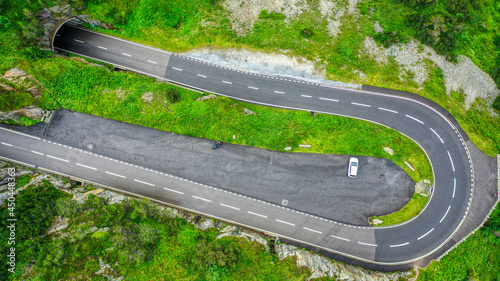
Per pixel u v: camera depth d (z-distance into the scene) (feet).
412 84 131.03
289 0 137.39
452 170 127.85
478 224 126.21
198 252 109.70
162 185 125.08
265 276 112.98
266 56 131.95
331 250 124.16
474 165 128.16
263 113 129.59
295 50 132.05
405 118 130.21
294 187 125.18
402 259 124.16
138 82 128.67
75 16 127.13
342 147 125.90
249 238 119.85
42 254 100.89
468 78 135.33
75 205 111.65
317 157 125.49
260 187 125.18
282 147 125.39
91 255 104.94
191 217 122.11
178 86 131.75
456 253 124.77
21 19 119.34
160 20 132.36
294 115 130.00
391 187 125.29
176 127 125.29
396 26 137.80
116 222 110.73
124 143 125.18
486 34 142.41
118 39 132.87
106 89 126.52
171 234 114.01
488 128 131.23
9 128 122.42
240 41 132.05
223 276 110.01
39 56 123.65
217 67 132.05
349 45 134.10
